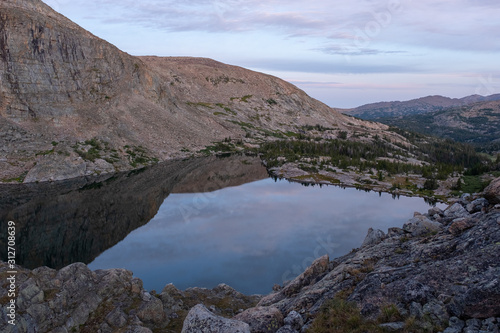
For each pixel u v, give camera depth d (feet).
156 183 352.08
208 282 132.05
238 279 133.69
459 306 35.99
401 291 42.83
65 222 222.07
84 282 74.84
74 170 367.86
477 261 42.04
